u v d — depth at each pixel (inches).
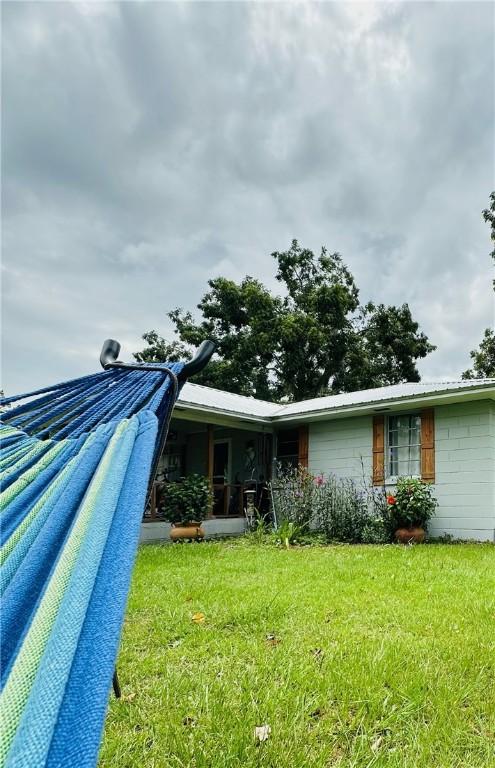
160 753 74.2
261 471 466.6
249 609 141.3
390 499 336.2
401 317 901.8
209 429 415.5
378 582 180.2
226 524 402.3
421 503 330.0
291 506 377.1
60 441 64.1
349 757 73.5
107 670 30.3
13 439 65.2
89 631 32.3
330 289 855.1
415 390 376.8
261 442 472.7
